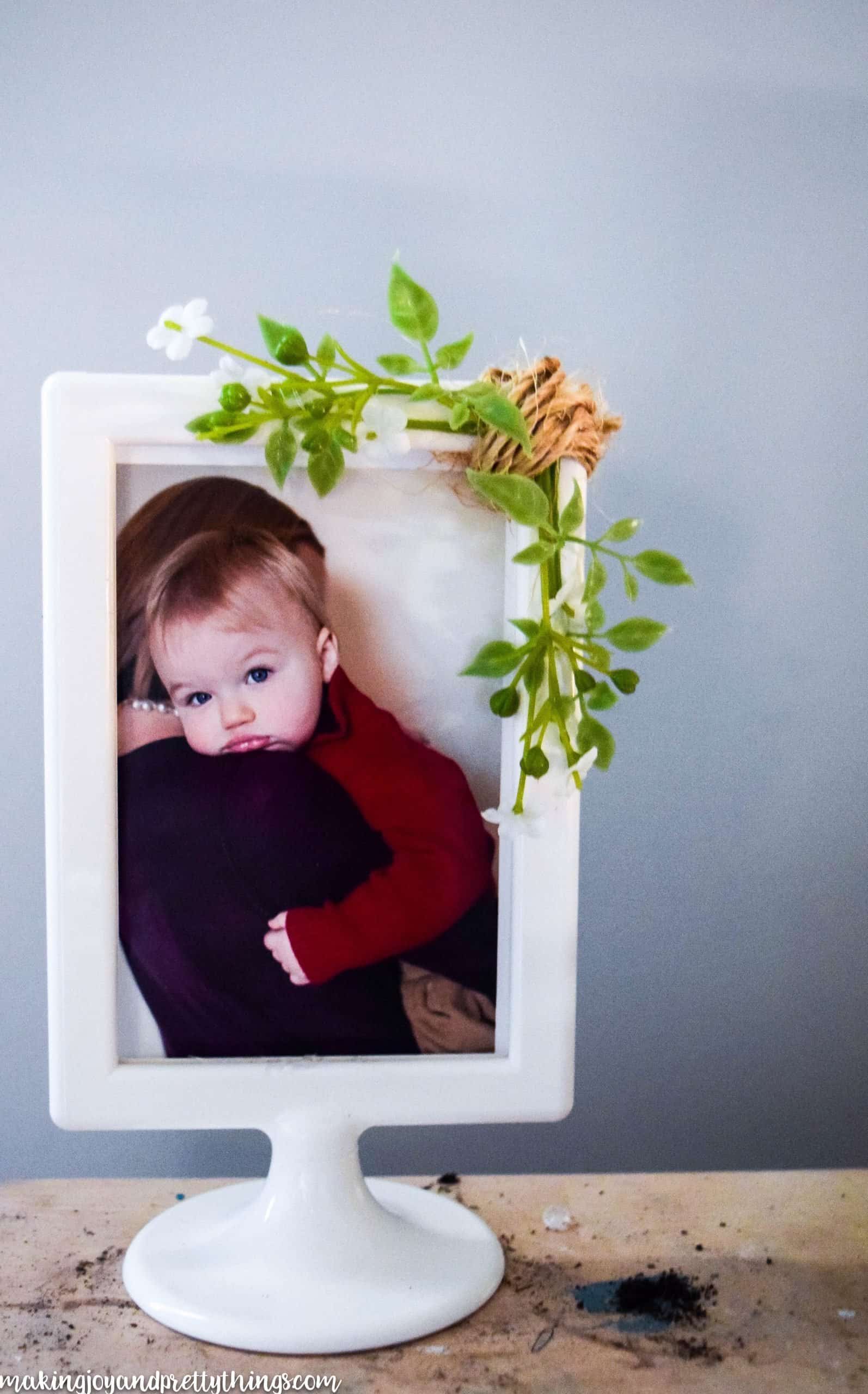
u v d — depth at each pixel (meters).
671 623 0.92
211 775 0.54
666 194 0.90
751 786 0.94
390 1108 0.55
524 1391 0.50
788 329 0.92
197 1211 0.63
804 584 0.93
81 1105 0.54
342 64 0.88
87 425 0.52
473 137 0.89
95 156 0.87
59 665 0.53
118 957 0.54
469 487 0.54
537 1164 0.96
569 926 0.56
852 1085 0.97
